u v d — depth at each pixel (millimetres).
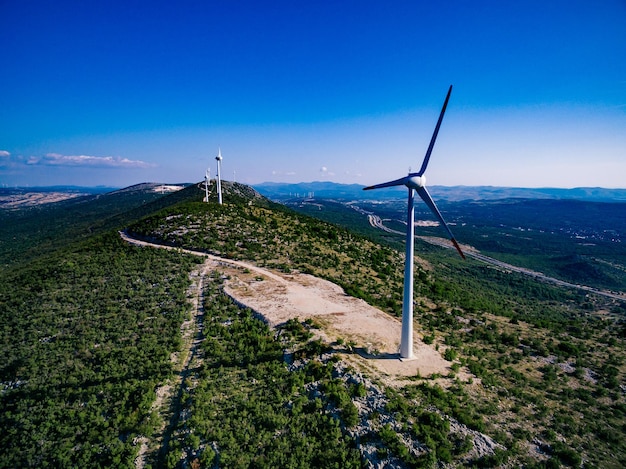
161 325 42938
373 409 28000
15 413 30109
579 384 36719
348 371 32094
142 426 27484
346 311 46625
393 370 33594
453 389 31609
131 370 34500
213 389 31375
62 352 38094
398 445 24641
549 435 26750
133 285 54500
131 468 24422
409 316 35344
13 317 46094
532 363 40906
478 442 25312
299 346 36781
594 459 25141
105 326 42844
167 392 31875
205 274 59594
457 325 50125
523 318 62312
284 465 24188
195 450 25375
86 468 24750
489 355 41844
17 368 35562
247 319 43031
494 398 31359
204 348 38000
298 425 27391
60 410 29969
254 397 30406
